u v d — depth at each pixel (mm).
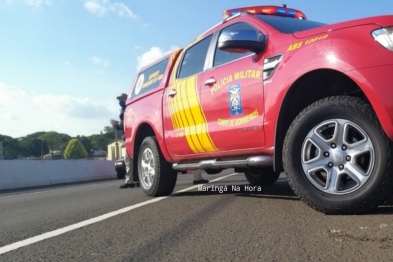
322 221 3379
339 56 3314
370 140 3266
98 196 7539
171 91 5590
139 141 6648
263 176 6395
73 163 18219
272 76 3891
